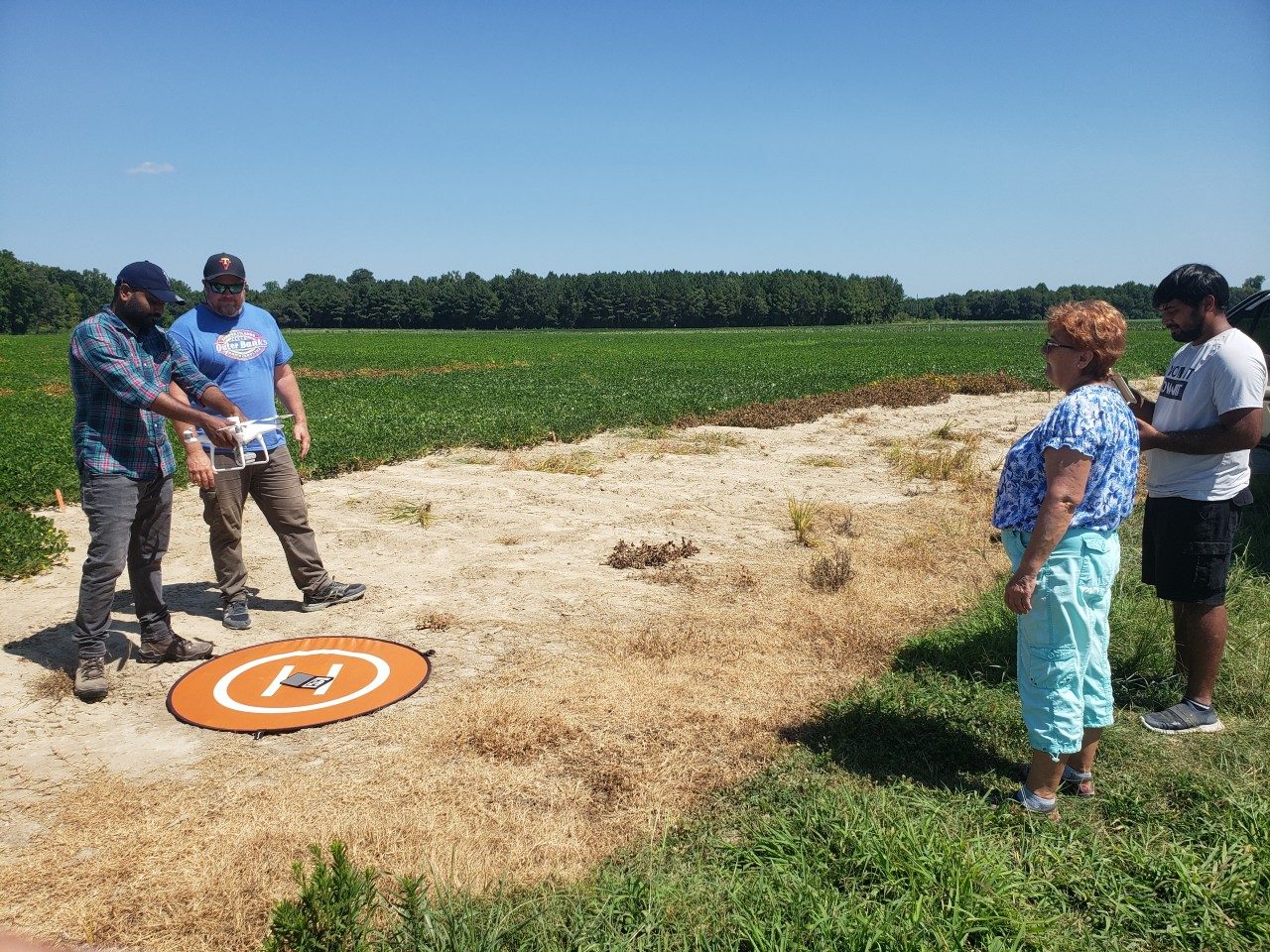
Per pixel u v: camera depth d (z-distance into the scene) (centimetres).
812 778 352
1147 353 3784
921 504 858
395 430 1398
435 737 385
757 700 427
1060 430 302
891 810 318
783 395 2011
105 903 277
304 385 2897
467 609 562
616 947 249
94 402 436
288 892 282
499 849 305
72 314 13475
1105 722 327
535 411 1742
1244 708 419
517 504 881
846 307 14138
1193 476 388
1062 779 349
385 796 339
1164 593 401
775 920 256
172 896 280
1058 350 318
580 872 293
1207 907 268
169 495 467
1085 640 314
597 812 330
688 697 428
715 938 256
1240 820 313
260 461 511
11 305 11575
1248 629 493
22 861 299
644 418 1577
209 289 527
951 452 1178
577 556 685
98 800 338
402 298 14100
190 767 365
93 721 410
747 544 717
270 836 312
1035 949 255
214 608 573
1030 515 320
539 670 460
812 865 289
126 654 493
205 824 320
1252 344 377
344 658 479
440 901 272
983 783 354
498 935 254
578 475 1048
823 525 775
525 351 6016
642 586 605
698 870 290
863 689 435
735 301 13888
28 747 384
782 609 555
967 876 271
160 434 461
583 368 3847
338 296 13988
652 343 7456
